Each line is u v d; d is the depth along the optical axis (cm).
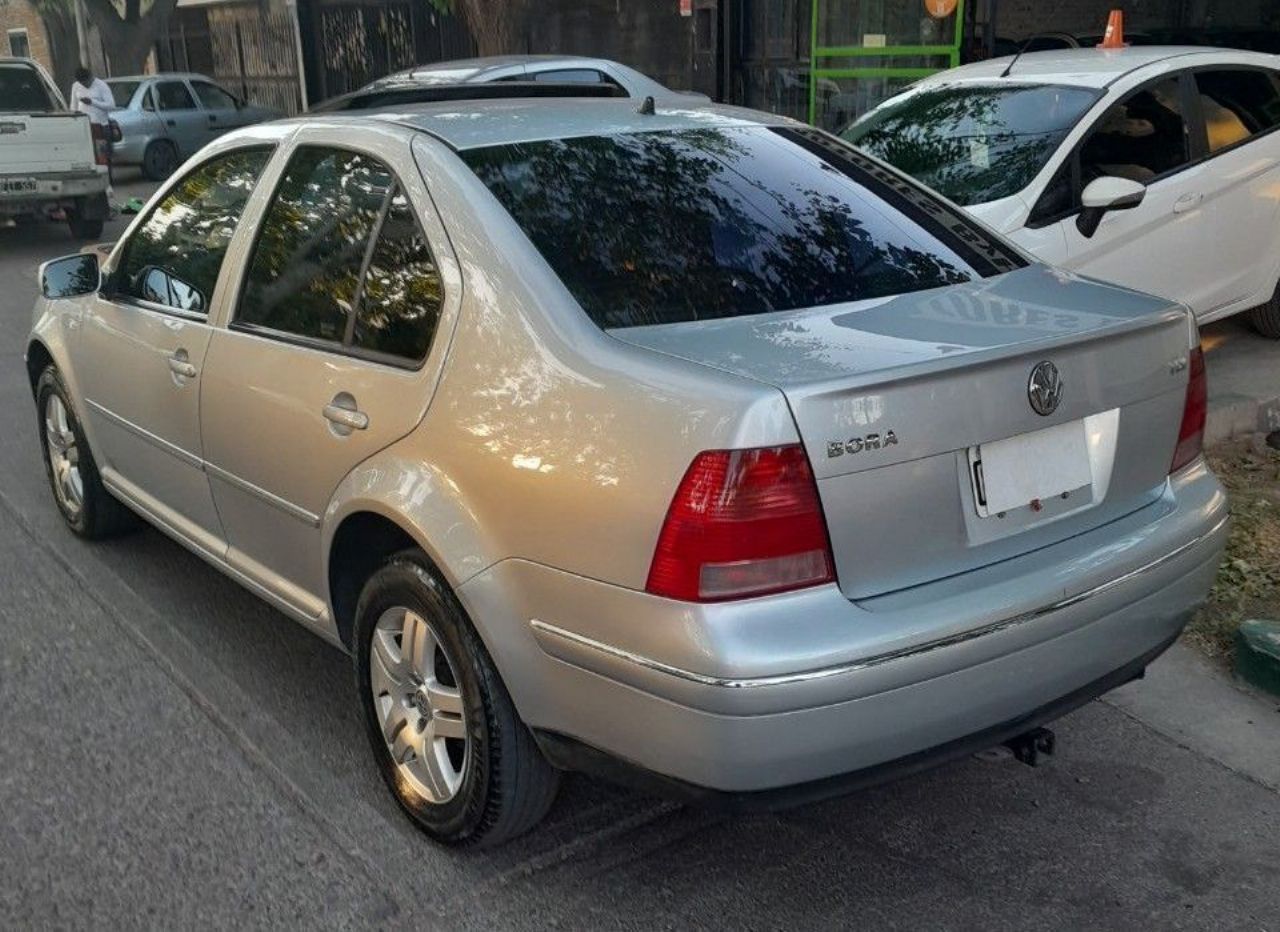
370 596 325
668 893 307
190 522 429
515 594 278
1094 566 281
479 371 291
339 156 358
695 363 262
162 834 330
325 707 395
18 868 316
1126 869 315
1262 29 1191
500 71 1003
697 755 251
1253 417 613
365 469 316
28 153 1309
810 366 259
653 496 251
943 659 255
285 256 368
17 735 377
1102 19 1354
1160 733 377
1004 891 307
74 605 469
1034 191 593
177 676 415
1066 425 286
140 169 1944
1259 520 509
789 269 318
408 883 311
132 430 448
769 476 244
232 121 1961
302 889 308
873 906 302
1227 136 677
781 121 394
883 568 259
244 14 2239
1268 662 394
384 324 324
